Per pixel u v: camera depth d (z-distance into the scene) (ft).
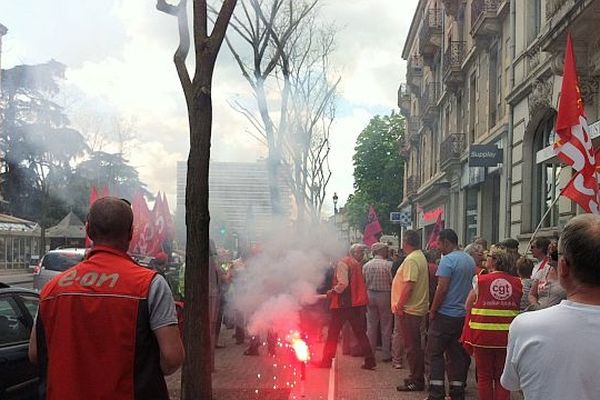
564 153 20.80
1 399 16.47
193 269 19.70
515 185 54.44
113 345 8.79
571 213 40.75
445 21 94.63
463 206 78.48
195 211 19.69
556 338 7.30
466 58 76.07
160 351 9.03
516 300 18.07
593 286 7.43
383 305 31.73
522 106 52.85
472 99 76.13
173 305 9.32
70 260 46.06
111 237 9.60
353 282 28.94
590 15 33.37
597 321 7.27
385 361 31.53
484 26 62.75
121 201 9.81
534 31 51.31
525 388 7.51
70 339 8.85
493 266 18.66
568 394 7.11
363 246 29.99
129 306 8.90
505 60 60.44
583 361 7.12
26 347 17.76
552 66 40.14
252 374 27.66
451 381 21.74
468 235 77.66
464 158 76.13
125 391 8.74
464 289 21.50
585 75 37.14
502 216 58.85
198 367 19.51
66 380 8.73
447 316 21.39
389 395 23.91
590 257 7.33
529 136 51.62
